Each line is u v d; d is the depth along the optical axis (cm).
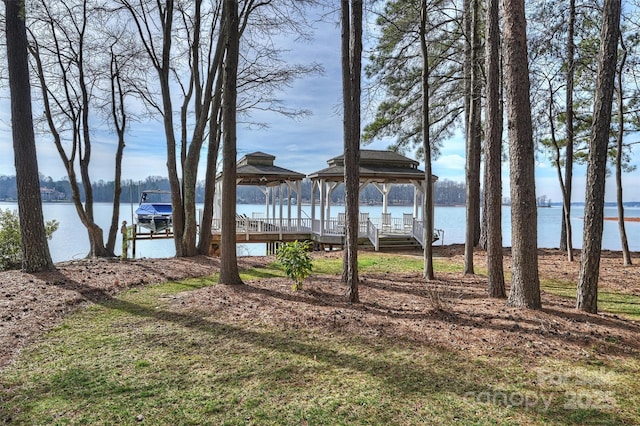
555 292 738
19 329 462
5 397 311
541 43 963
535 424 280
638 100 1095
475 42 882
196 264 996
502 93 1106
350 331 469
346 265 757
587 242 546
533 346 418
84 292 646
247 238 1595
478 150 1423
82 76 1092
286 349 417
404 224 1758
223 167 709
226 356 399
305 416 287
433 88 1267
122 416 285
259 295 638
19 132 765
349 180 603
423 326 481
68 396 314
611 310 609
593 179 540
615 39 523
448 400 313
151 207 2386
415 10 906
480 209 1595
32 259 772
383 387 333
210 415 288
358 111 624
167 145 1128
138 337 453
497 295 634
